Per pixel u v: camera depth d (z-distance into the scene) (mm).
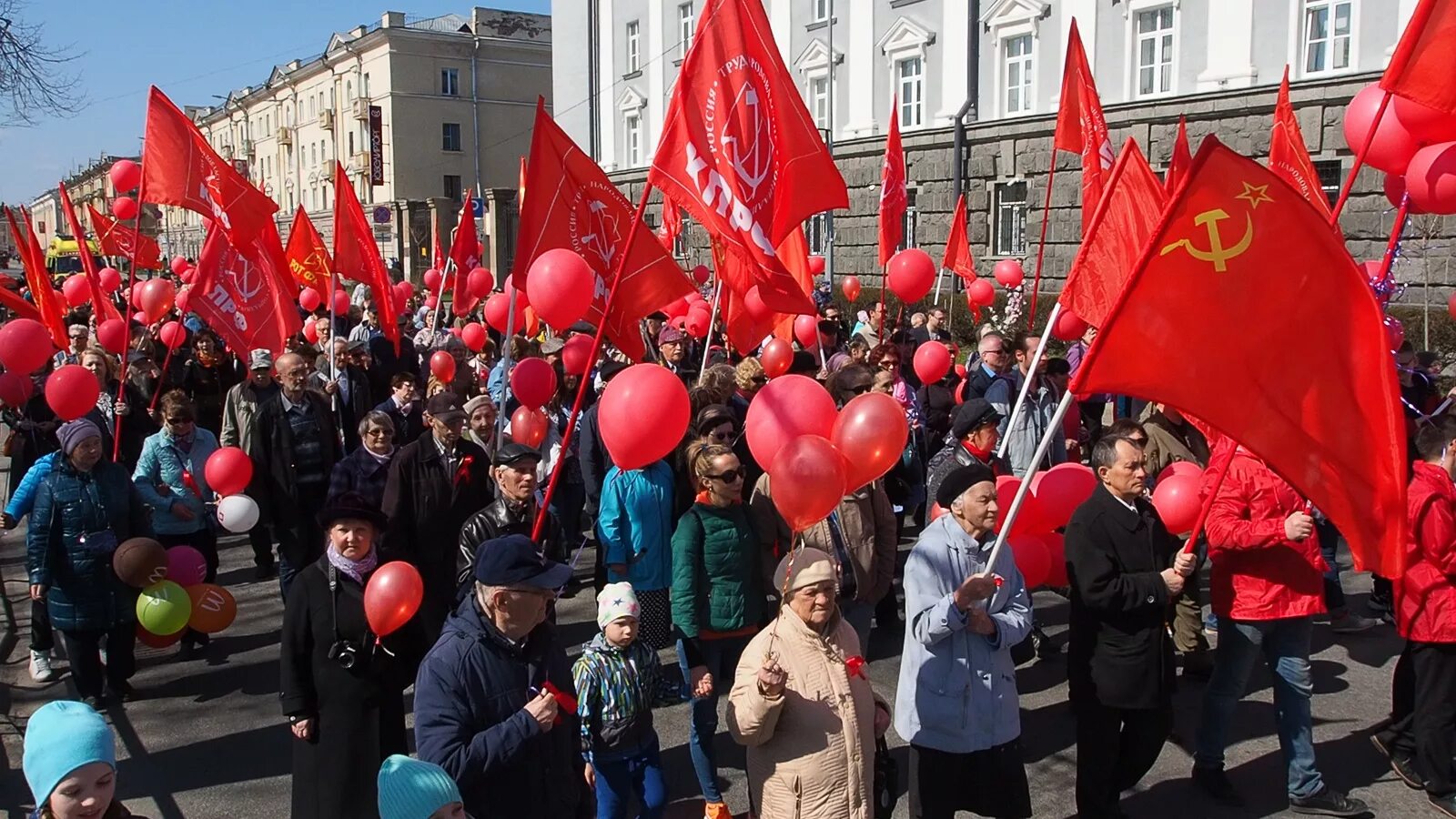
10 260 44906
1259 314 3482
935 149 26234
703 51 5066
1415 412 8555
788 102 5266
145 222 42844
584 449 7406
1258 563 4777
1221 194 3445
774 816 3535
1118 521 4488
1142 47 22406
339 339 11812
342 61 59688
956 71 25891
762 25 5203
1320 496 3494
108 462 6133
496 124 58625
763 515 5203
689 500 6570
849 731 3545
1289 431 3502
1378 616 7543
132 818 2906
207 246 8305
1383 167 5180
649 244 5594
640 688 4262
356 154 58312
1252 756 5496
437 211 43938
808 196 5305
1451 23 4473
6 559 9500
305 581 4031
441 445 5930
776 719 3506
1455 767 5160
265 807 5098
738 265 5414
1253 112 19938
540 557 3322
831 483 3656
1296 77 19594
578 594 8258
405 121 56000
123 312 16266
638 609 4254
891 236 10133
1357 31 18766
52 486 5922
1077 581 4477
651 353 11711
